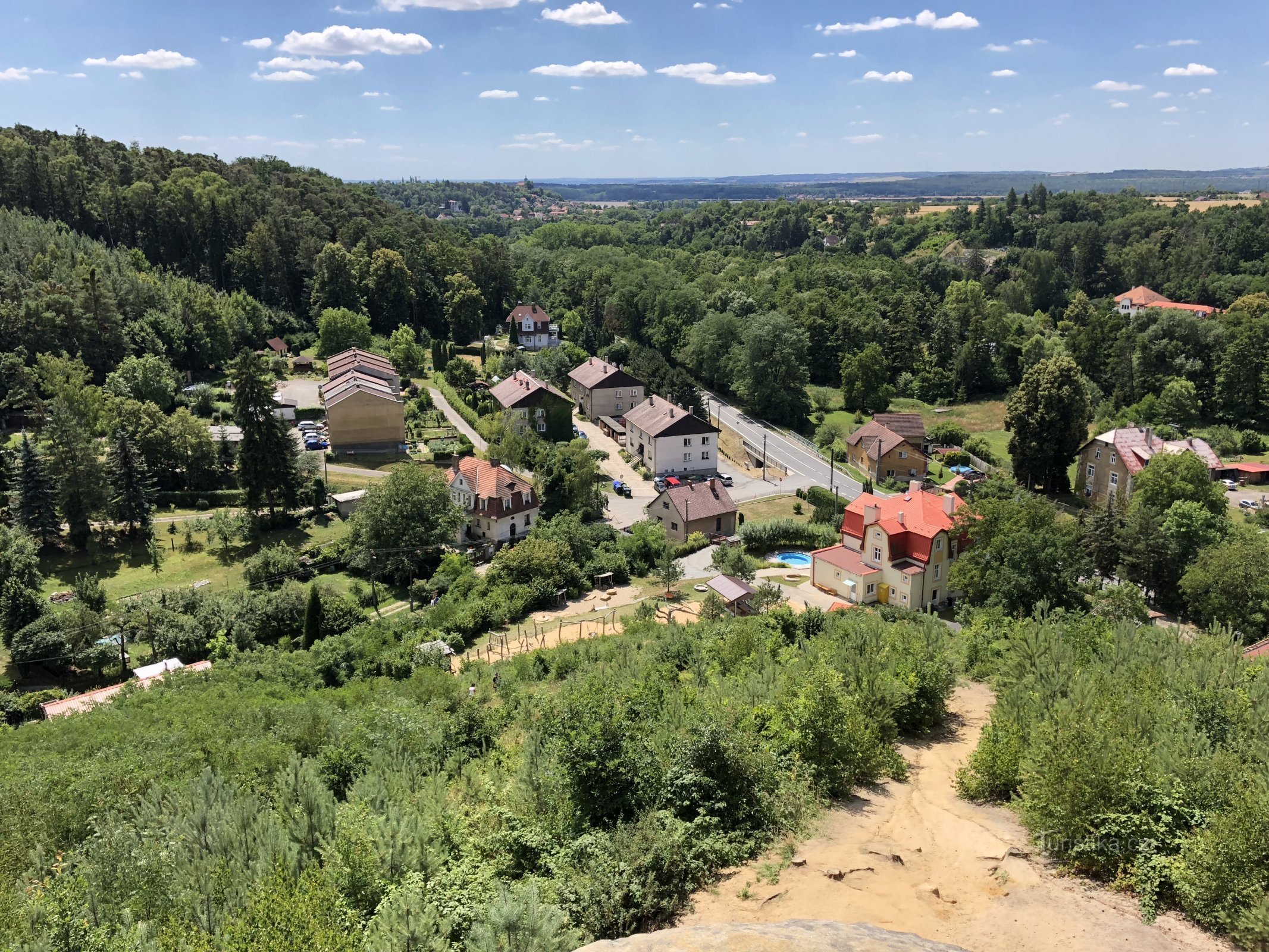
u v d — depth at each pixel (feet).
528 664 123.34
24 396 260.21
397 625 163.32
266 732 91.66
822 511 235.40
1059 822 47.85
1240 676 73.77
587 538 206.69
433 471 242.37
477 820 57.11
